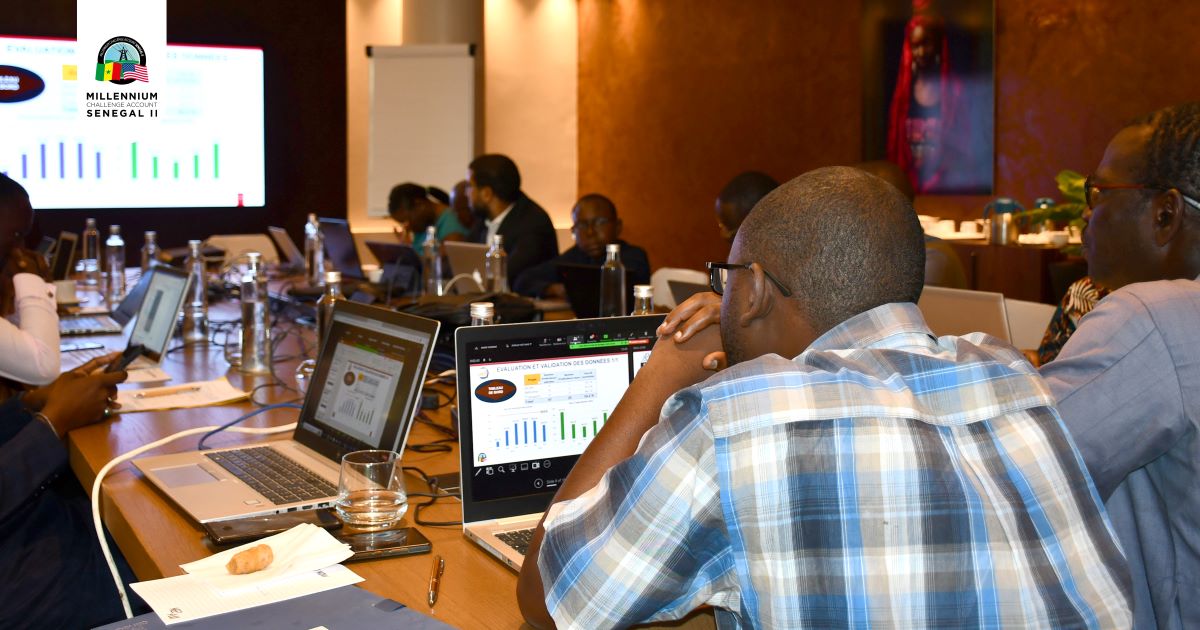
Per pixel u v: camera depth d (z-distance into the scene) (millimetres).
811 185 1032
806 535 878
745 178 3158
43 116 7277
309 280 4605
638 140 8789
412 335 1713
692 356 1190
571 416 1584
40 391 2109
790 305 1027
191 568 1283
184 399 2338
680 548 917
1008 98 5820
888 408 913
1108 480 1219
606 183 9234
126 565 1812
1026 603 882
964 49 6035
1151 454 1211
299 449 1872
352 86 8781
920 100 6332
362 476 1458
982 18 5918
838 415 906
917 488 887
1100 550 932
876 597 865
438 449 1955
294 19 7879
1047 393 990
